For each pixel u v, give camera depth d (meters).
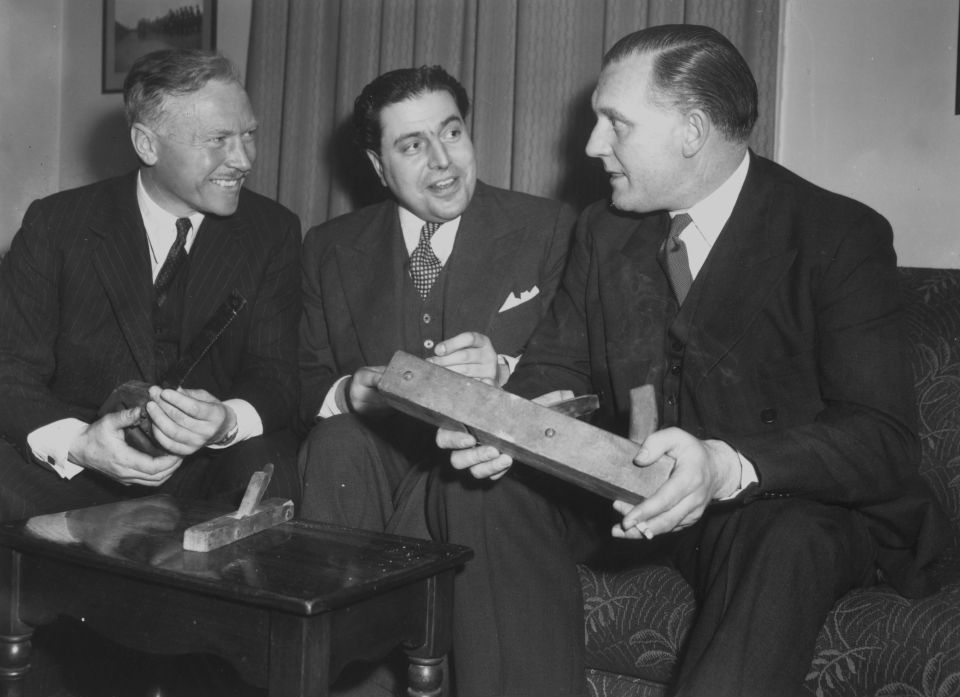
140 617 1.44
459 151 2.24
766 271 1.72
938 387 2.05
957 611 1.56
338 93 3.09
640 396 1.48
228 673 2.13
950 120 2.44
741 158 1.80
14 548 1.55
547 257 2.29
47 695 2.16
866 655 1.58
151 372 2.16
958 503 1.99
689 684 1.42
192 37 3.49
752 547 1.48
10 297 2.19
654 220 1.90
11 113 3.64
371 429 2.10
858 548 1.62
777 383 1.71
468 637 1.63
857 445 1.54
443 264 2.33
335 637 1.35
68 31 3.74
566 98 2.77
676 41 1.75
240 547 1.52
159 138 2.12
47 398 2.09
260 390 2.17
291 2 3.16
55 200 2.27
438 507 1.70
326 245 2.40
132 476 1.88
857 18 2.54
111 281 2.16
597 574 1.84
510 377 1.99
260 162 3.26
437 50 2.96
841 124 2.57
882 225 1.73
